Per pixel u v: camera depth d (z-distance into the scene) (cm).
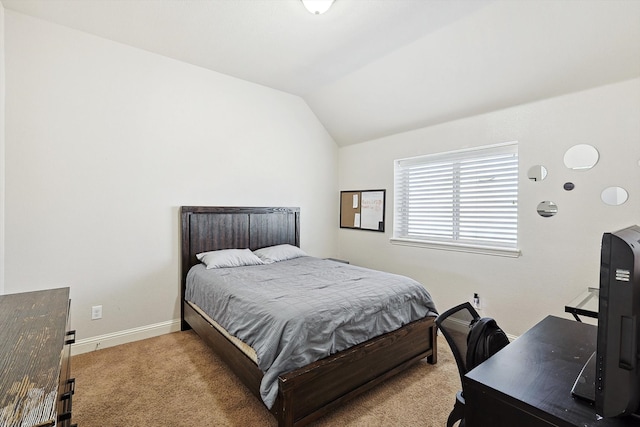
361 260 423
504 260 279
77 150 261
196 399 200
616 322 74
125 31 261
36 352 101
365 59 303
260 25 249
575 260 238
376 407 193
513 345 123
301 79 354
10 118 233
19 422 65
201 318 269
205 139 332
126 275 286
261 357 168
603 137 223
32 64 241
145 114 295
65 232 256
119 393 206
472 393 98
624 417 79
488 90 272
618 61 207
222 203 345
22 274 239
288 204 403
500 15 220
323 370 172
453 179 329
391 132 378
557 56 223
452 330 135
